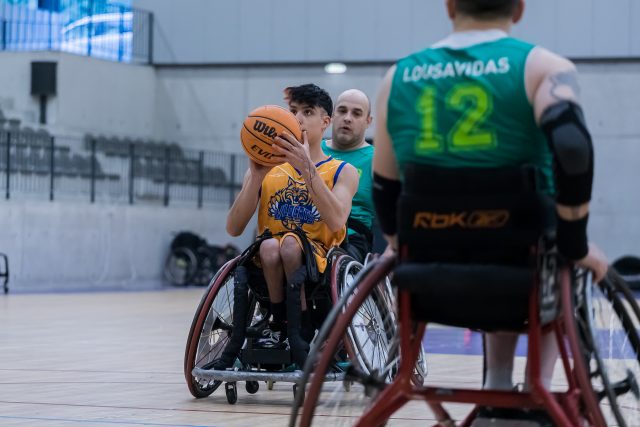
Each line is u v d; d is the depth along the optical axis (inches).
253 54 1117.7
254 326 231.8
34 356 340.2
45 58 1001.5
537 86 120.6
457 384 266.5
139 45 1127.0
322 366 125.5
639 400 138.7
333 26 1093.8
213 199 1091.3
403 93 128.0
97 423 198.8
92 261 951.6
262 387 271.1
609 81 1019.9
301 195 235.6
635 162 1018.7
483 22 128.3
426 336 462.0
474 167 121.3
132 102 1099.9
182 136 1138.7
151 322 511.5
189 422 201.5
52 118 999.0
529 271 118.1
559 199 117.6
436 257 124.3
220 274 235.8
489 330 129.3
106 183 973.2
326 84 1098.1
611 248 1026.1
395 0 1074.7
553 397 121.1
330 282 224.8
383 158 132.3
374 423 128.6
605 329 137.9
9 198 873.5
